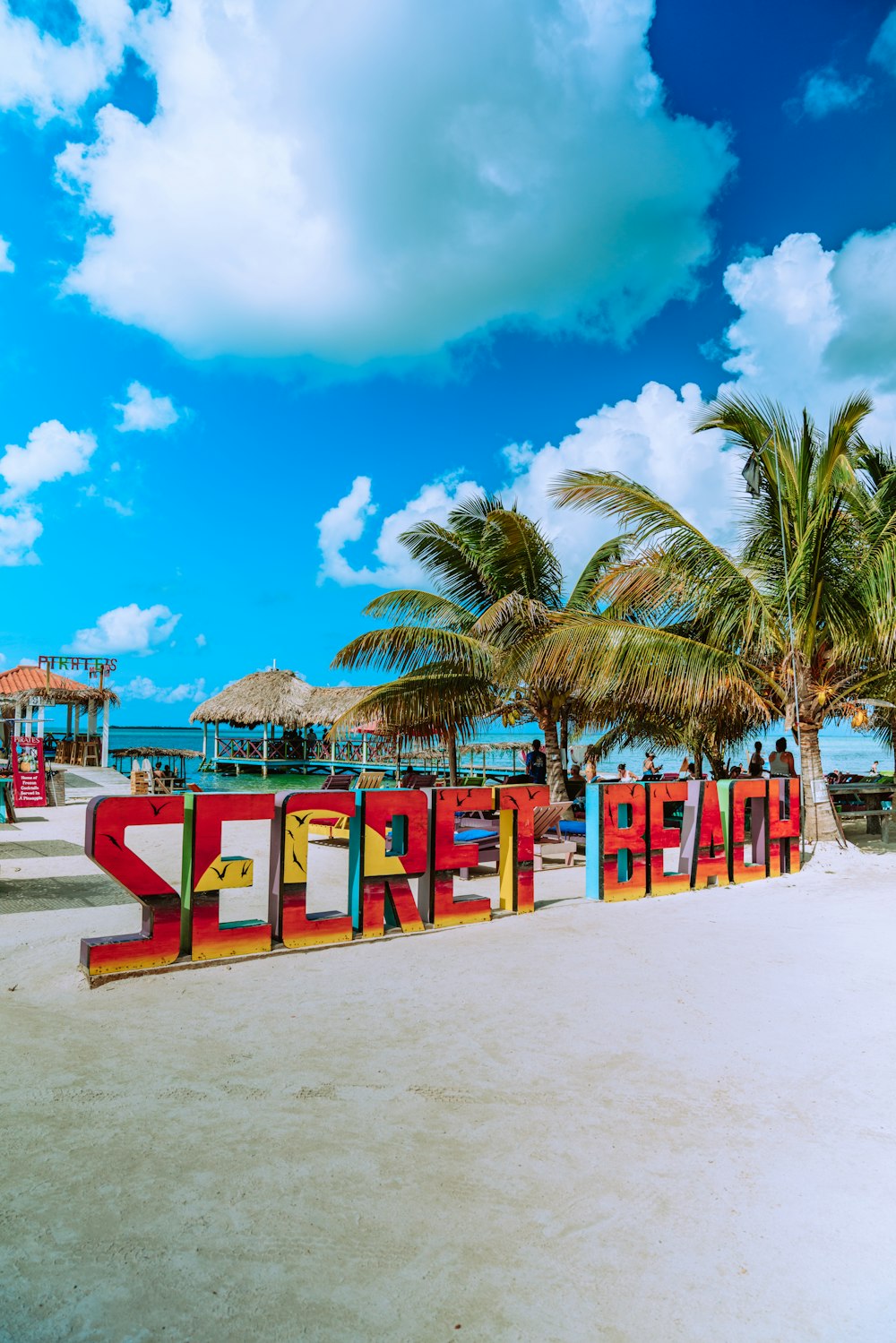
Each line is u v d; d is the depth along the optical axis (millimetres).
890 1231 2770
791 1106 3699
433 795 7020
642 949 6367
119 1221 2752
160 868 9742
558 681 13180
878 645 11445
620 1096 3775
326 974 5633
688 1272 2539
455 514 17125
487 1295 2418
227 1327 2268
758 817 9781
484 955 6152
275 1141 3309
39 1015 4754
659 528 11391
